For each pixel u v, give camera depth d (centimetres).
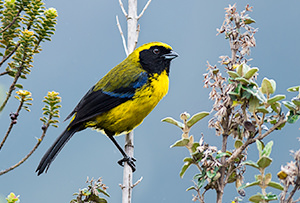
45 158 1172
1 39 831
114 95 1201
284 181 604
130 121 1211
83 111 1204
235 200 671
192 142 730
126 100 1200
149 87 1212
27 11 823
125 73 1229
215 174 664
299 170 584
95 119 1215
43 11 826
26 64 802
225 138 727
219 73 734
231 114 732
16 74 795
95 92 1224
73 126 1220
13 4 826
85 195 802
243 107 702
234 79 703
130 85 1206
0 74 799
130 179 976
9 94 773
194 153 706
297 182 590
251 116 731
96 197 807
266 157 623
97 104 1202
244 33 757
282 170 593
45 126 754
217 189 690
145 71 1240
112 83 1215
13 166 732
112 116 1198
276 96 664
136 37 1135
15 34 831
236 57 762
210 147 683
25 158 738
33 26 830
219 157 674
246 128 685
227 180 690
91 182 807
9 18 827
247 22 770
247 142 682
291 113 674
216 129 734
